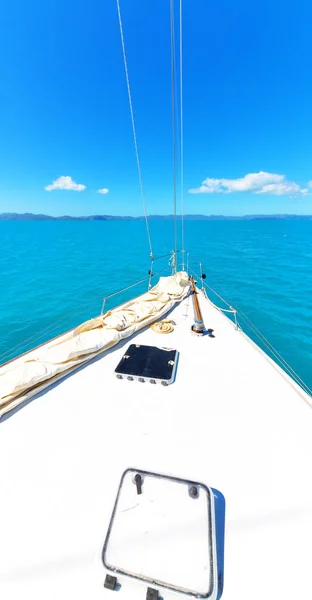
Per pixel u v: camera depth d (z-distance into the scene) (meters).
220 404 2.19
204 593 1.01
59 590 1.11
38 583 1.13
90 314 9.11
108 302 10.29
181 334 3.55
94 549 1.24
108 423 2.00
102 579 1.13
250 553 1.23
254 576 1.15
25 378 2.29
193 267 15.91
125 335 3.34
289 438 1.85
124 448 1.78
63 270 15.43
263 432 1.90
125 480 1.39
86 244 27.47
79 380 2.53
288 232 44.25
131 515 1.24
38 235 38.44
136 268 16.05
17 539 1.29
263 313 8.63
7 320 8.55
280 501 1.44
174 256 6.39
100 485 1.55
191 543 1.14
